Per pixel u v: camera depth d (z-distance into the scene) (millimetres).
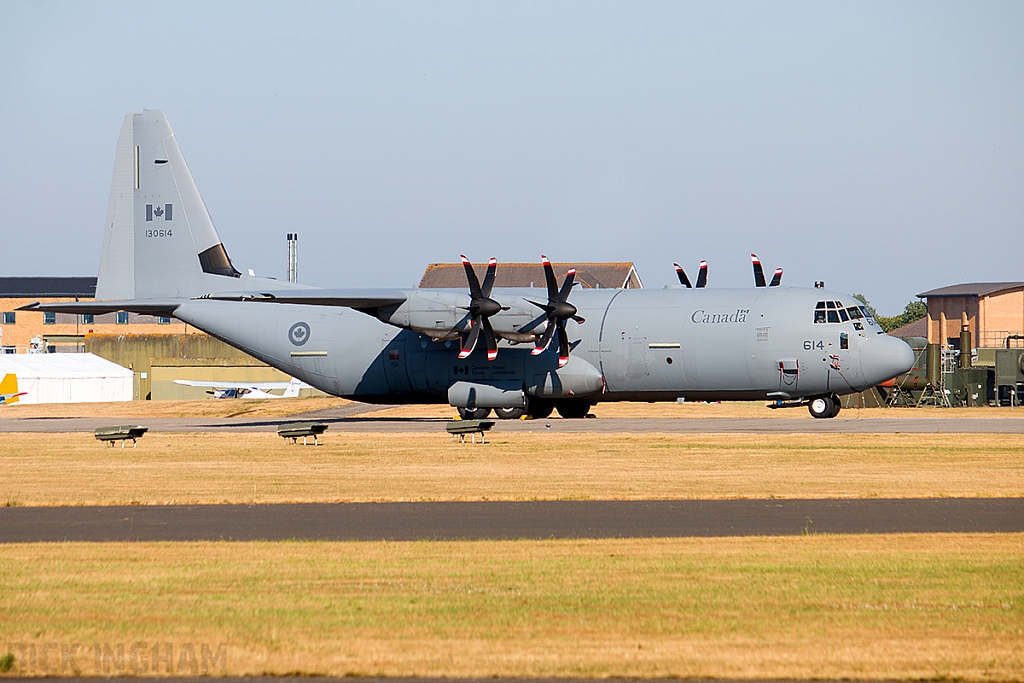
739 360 136000
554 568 50594
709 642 38094
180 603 43969
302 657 36781
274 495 77938
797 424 134500
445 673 35062
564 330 137500
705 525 62906
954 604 43000
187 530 62531
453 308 136500
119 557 54000
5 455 110188
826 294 136000
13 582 48000
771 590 45656
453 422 117438
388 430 134750
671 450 105812
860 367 132125
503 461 98688
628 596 44719
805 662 35844
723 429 128000
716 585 46594
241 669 35688
